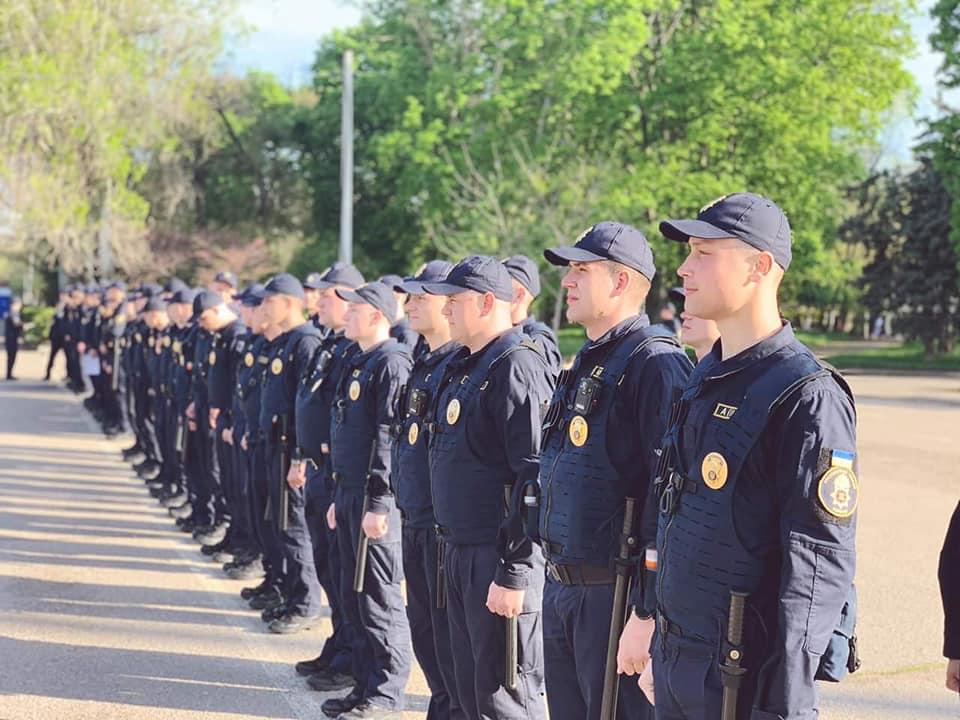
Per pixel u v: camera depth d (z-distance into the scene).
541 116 28.58
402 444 4.48
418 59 34.06
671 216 26.95
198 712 5.02
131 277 36.31
